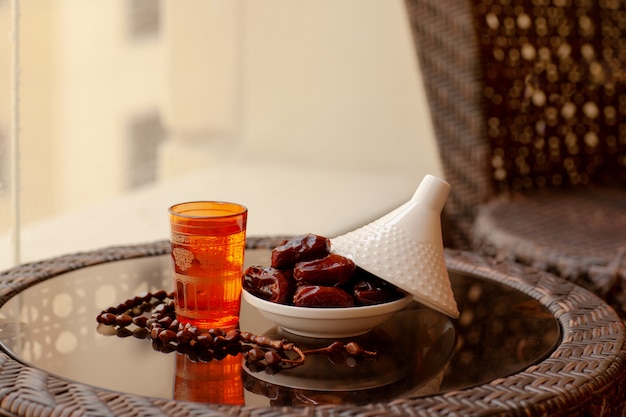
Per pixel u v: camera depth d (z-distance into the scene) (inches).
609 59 70.3
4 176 61.6
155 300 42.4
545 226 59.1
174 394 35.6
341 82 107.4
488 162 63.5
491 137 65.1
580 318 41.8
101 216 82.7
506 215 60.9
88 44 81.7
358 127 110.2
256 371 37.0
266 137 104.9
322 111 107.9
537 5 66.9
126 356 37.9
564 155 69.3
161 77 92.1
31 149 75.0
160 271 45.8
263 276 39.7
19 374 36.4
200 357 37.9
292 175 105.1
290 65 104.3
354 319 38.8
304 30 103.8
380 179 110.3
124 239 76.6
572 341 39.7
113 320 40.2
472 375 37.0
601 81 70.0
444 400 35.4
